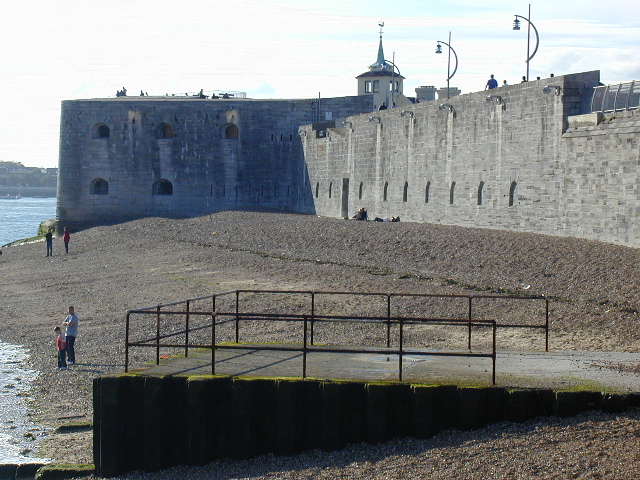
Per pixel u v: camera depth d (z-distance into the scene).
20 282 57.69
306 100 92.31
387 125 68.19
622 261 38.50
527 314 34.22
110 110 93.38
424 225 58.44
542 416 21.53
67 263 64.69
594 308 33.72
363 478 20.05
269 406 22.12
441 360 25.08
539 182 48.19
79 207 94.38
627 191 40.97
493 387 21.61
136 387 22.34
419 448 21.11
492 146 53.00
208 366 23.73
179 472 21.89
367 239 55.72
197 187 93.00
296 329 34.91
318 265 50.88
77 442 25.02
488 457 20.08
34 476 22.78
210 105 92.56
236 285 47.47
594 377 22.91
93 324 41.00
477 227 54.66
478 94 54.53
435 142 60.41
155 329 38.03
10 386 31.08
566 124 46.00
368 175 71.94
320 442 22.02
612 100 43.28
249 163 92.62
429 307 37.16
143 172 93.38
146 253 64.62
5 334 40.97
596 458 19.41
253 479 20.72
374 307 38.12
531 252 43.62
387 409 21.72
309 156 86.25
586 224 44.22
